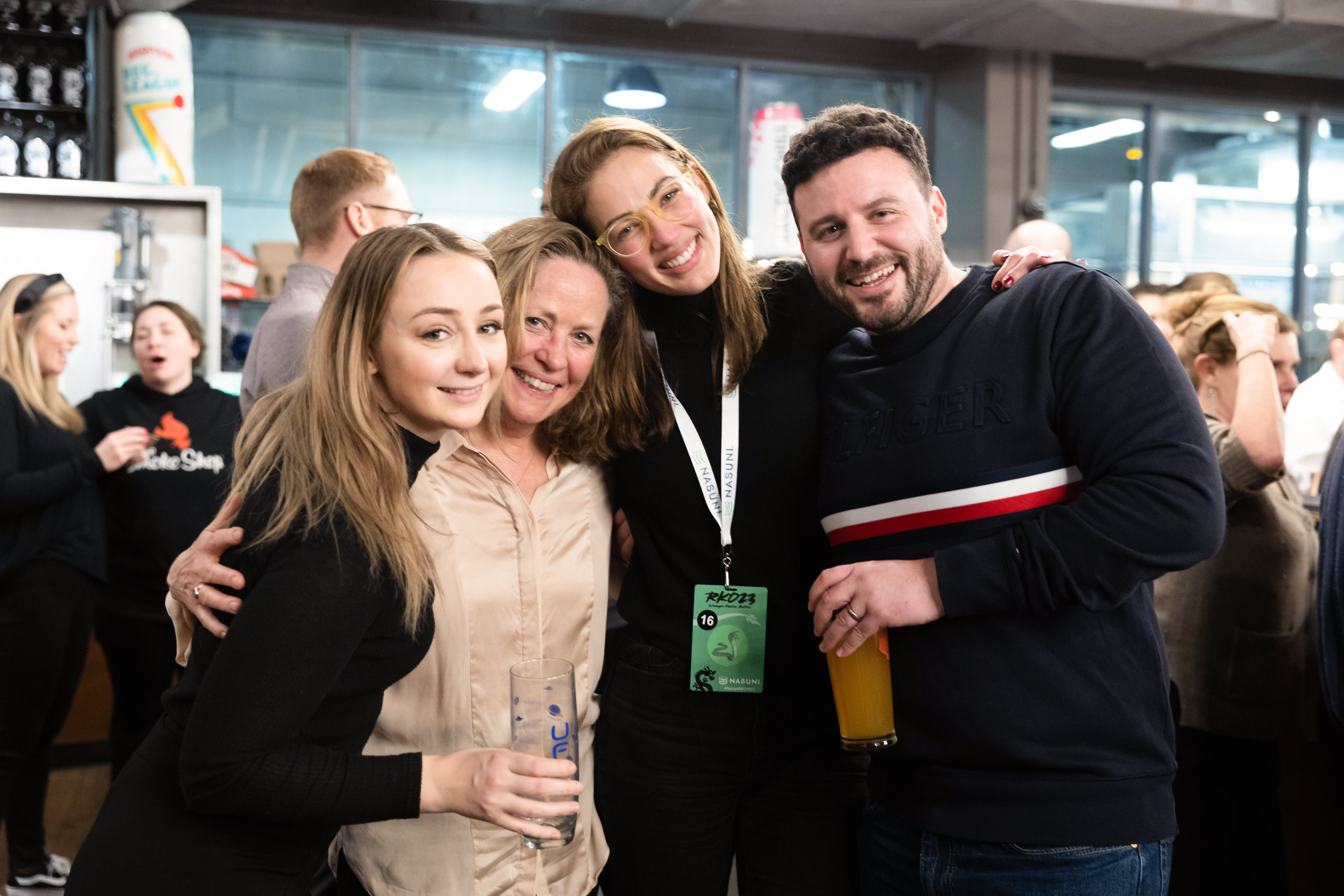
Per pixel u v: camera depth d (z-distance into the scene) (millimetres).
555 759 1198
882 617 1269
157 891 1076
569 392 1465
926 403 1344
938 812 1303
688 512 1624
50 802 3551
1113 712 1240
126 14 4559
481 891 1362
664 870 1600
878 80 6129
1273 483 2180
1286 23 5418
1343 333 2549
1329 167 6820
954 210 6129
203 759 1012
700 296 1642
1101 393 1224
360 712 1188
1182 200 6617
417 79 5410
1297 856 2350
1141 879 1232
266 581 1069
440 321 1143
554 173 1633
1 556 2664
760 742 1602
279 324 2402
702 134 5871
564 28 5504
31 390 2811
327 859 1545
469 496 1394
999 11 5234
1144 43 5750
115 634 3094
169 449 3133
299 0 5113
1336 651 1744
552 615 1467
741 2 5172
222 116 5133
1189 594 2236
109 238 4055
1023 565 1198
